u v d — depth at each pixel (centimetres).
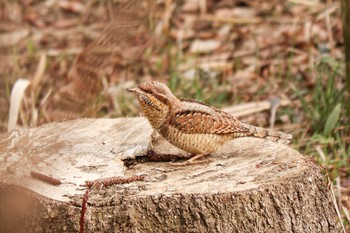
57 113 1160
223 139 743
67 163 754
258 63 1400
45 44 1511
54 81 1369
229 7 1638
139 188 698
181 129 727
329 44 1373
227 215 680
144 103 724
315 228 726
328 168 982
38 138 816
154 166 755
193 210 677
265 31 1518
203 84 1334
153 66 1405
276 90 1284
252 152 774
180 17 1594
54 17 1619
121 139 815
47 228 686
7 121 1218
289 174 715
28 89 1213
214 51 1473
